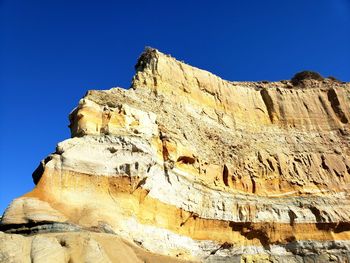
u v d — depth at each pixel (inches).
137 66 1871.3
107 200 1299.2
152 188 1448.1
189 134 1716.3
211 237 1581.0
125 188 1348.4
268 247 1667.1
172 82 1818.4
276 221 1722.4
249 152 1883.6
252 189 1785.2
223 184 1729.8
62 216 1163.9
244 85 2265.0
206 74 1993.1
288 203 1793.8
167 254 1382.9
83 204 1246.9
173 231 1470.2
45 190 1218.6
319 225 1761.8
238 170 1795.0
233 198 1704.0
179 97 1803.6
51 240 1002.7
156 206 1445.6
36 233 1111.0
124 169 1369.3
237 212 1679.4
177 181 1558.8
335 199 1873.8
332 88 2277.3
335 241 1728.6
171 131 1643.7
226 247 1596.9
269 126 2055.9
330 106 2223.2
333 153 2042.3
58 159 1294.3
